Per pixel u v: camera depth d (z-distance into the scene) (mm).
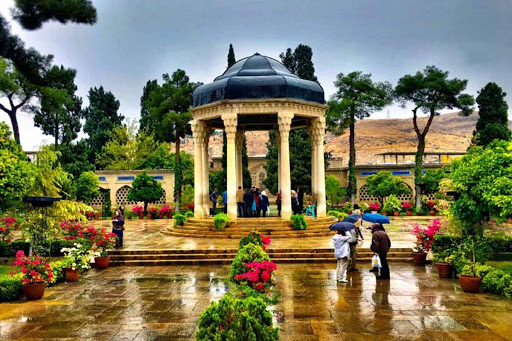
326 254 14773
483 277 10367
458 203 11586
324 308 8859
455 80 34844
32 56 19250
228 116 19188
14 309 9133
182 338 7254
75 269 12062
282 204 19625
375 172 40469
